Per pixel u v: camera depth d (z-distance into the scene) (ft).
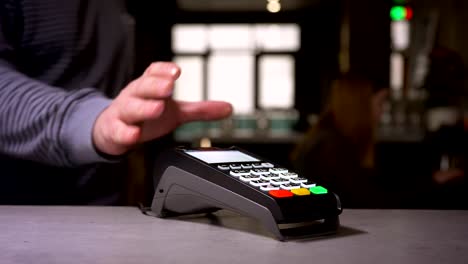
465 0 16.22
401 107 14.70
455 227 1.94
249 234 1.80
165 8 23.54
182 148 2.19
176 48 27.30
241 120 19.01
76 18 3.19
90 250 1.54
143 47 19.77
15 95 2.24
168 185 2.08
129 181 4.33
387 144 13.41
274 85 27.32
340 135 6.67
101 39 3.39
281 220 1.73
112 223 1.98
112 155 2.05
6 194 3.17
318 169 6.64
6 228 1.86
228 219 2.09
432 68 9.96
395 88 19.08
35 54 3.09
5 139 2.29
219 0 24.12
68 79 3.24
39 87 2.30
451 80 9.80
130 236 1.75
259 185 1.87
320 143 6.68
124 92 1.89
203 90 27.40
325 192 1.91
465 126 7.62
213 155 2.20
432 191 6.02
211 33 27.45
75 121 2.05
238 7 25.45
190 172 2.02
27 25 2.99
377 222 2.03
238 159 2.22
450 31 16.87
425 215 2.19
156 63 1.83
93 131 1.98
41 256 1.47
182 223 2.00
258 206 1.77
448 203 5.87
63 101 2.13
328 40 25.80
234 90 27.68
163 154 2.14
